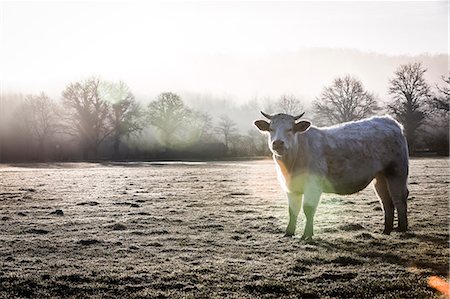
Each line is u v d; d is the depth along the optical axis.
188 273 10.04
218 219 16.89
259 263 10.76
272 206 20.28
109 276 9.89
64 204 21.36
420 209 18.58
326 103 97.56
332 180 13.65
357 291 8.92
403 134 14.75
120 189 28.59
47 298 8.82
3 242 13.27
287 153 13.18
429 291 8.87
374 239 13.14
